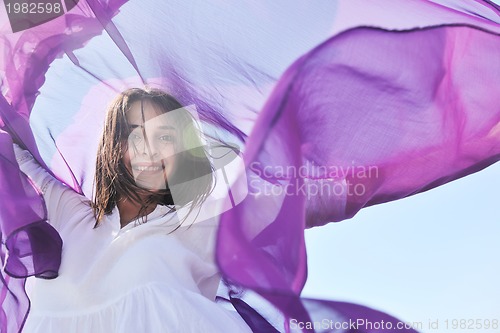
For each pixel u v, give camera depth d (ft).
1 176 7.84
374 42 8.32
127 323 7.22
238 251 7.43
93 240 7.83
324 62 8.14
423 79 8.50
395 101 8.46
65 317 7.50
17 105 8.53
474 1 8.87
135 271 7.45
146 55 8.93
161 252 7.57
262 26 8.97
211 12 8.96
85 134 8.84
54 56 8.75
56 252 7.74
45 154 8.75
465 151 8.77
